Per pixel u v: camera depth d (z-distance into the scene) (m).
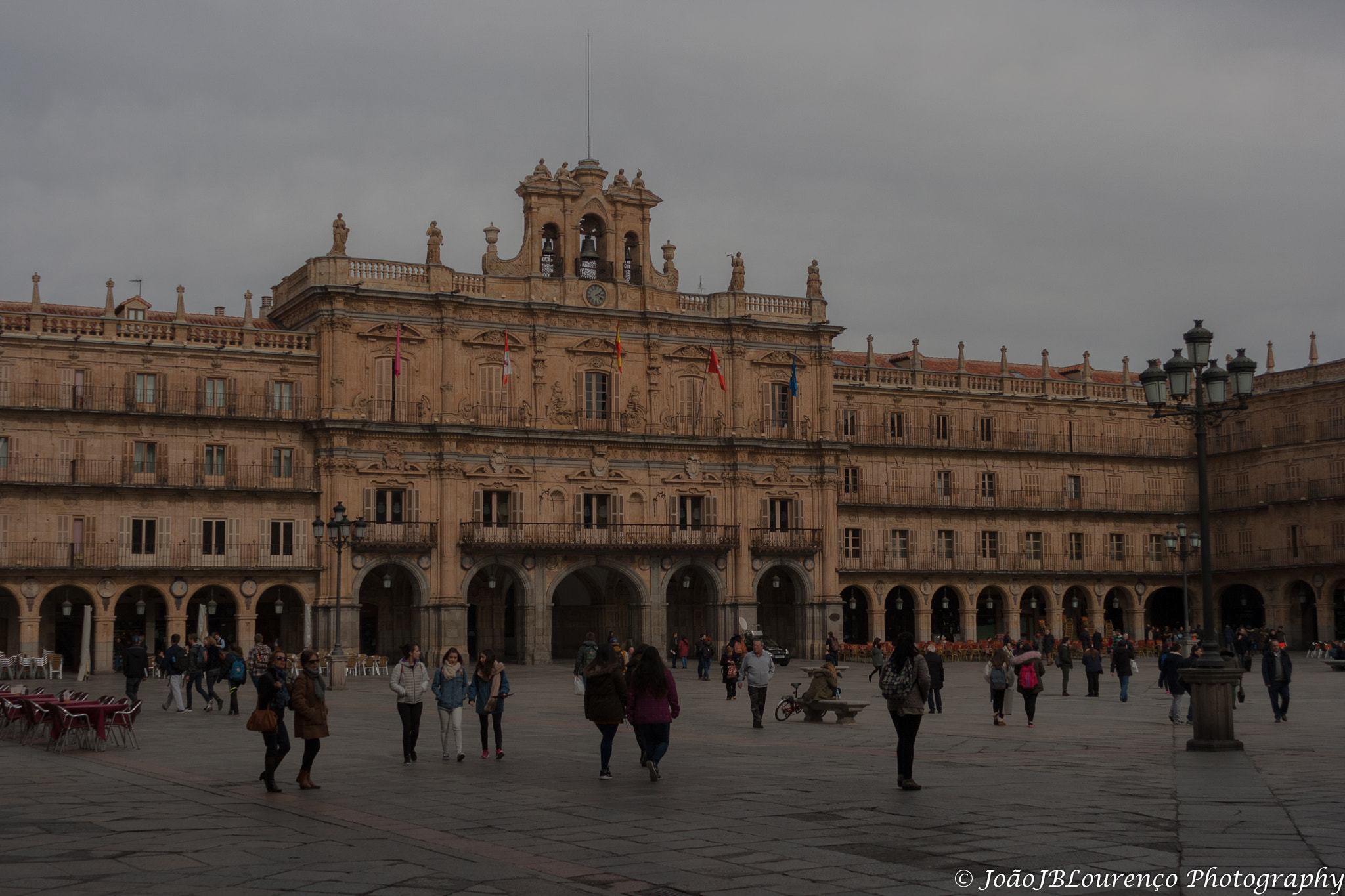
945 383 100.44
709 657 68.25
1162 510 106.00
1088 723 38.94
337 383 79.62
